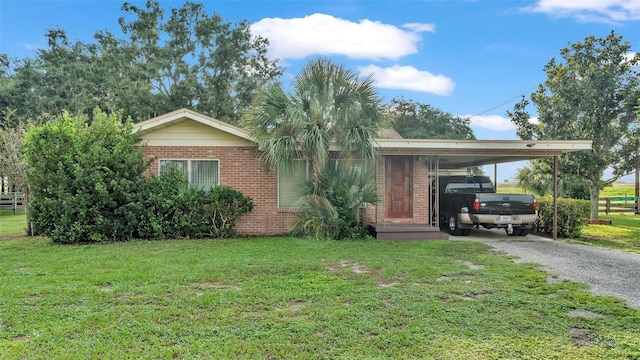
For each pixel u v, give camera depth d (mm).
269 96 11117
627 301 5547
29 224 12414
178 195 11086
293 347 3975
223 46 26906
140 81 23234
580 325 4602
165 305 5223
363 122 11062
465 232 12789
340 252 8961
